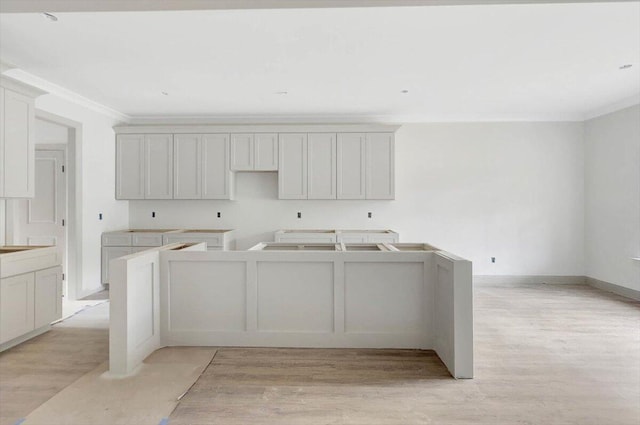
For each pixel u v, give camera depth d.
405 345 3.37
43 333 3.84
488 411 2.35
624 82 4.60
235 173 6.50
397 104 5.61
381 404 2.43
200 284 3.43
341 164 6.10
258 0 1.95
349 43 3.45
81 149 5.30
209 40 3.39
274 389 2.62
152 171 6.18
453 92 5.00
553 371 2.93
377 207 6.43
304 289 3.40
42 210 5.63
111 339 2.86
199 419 2.26
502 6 2.79
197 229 6.48
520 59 3.85
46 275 3.83
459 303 2.81
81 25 3.10
